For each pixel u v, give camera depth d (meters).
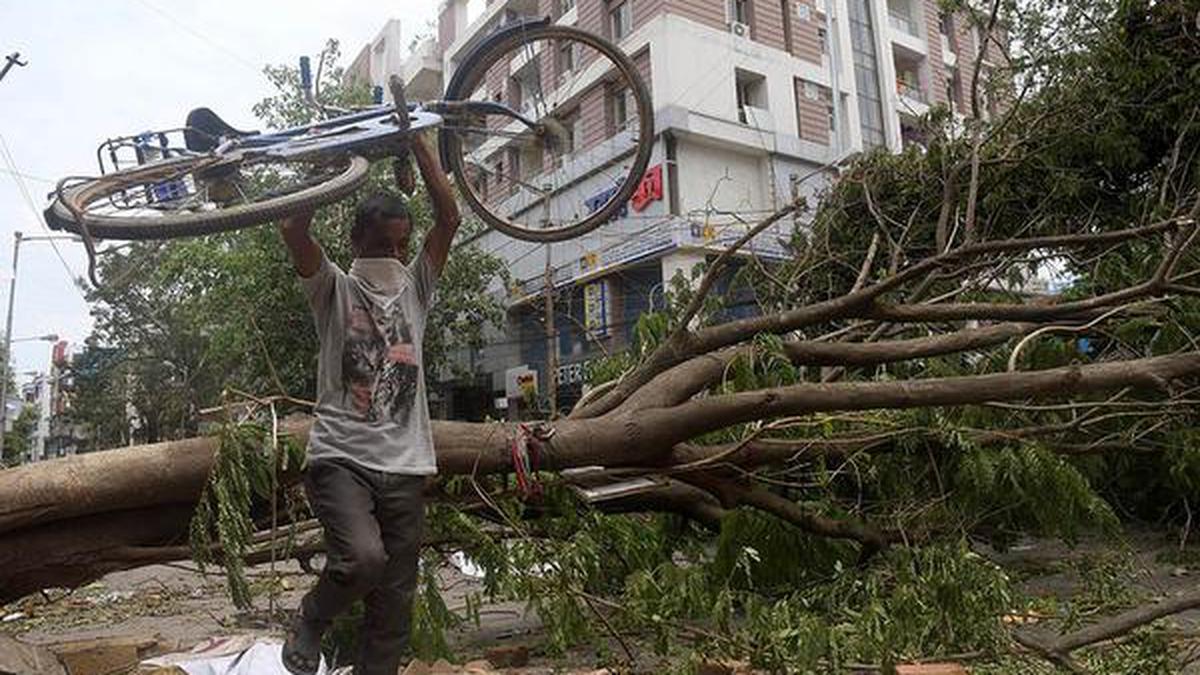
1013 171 7.99
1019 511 5.43
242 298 13.56
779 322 4.77
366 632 2.83
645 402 4.34
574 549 3.91
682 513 5.33
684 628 3.74
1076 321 5.40
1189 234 4.79
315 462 2.68
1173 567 6.20
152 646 4.42
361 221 3.02
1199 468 5.66
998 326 5.37
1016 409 4.99
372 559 2.51
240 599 3.24
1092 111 8.02
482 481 4.17
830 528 4.96
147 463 3.40
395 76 3.20
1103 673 3.60
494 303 17.72
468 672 3.90
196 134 3.19
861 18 21.28
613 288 17.28
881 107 21.03
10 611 6.95
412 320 2.95
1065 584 5.89
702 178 16.95
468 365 22.75
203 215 2.67
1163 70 7.63
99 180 2.89
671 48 17.09
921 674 3.48
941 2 8.34
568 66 18.16
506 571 3.89
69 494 3.30
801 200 4.63
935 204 8.03
